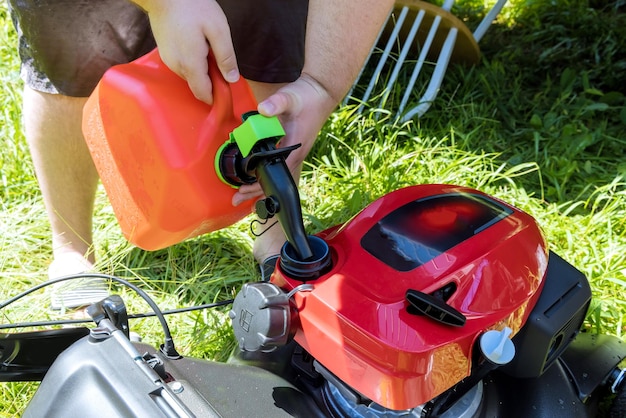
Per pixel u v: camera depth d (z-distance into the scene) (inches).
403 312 33.4
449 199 41.3
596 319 56.2
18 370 38.3
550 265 42.2
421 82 104.0
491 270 36.7
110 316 34.7
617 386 46.2
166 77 39.3
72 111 55.9
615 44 114.1
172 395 30.2
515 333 36.7
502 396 41.8
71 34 52.3
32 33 52.4
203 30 35.6
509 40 122.6
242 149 35.0
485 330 34.3
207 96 37.0
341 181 76.1
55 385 31.9
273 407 36.5
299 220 34.5
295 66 59.0
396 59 106.6
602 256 67.7
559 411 40.9
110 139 40.9
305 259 35.2
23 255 66.9
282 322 33.7
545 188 83.7
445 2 100.1
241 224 70.4
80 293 60.3
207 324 56.9
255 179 37.0
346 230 38.9
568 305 40.1
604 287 64.1
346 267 36.0
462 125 93.4
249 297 34.4
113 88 39.8
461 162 81.0
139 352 34.9
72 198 60.8
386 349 31.9
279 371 41.2
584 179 84.0
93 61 53.9
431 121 95.7
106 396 30.7
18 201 73.1
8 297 60.5
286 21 56.1
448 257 36.6
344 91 44.6
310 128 42.8
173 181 37.2
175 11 35.5
